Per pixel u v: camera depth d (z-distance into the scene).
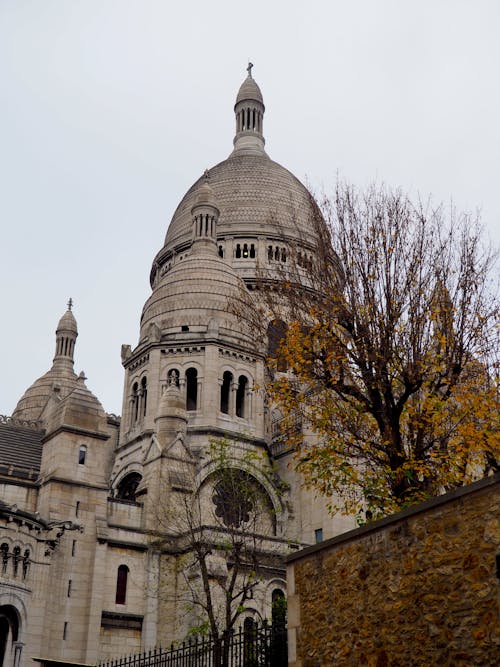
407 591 16.19
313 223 33.03
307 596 19.16
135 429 70.94
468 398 27.48
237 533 47.03
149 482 59.34
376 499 28.67
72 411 56.22
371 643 16.84
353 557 17.95
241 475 57.56
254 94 115.31
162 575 54.50
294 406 31.91
